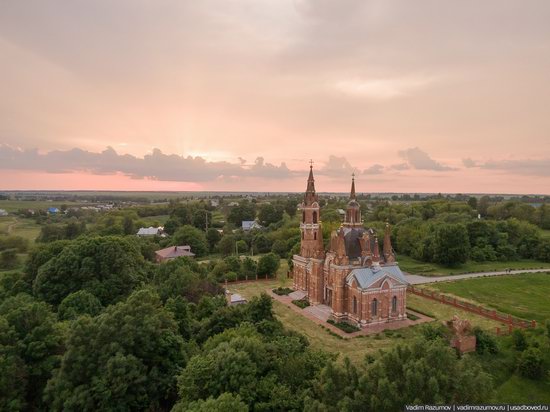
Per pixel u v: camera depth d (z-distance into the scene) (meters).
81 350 39.84
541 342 56.91
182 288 74.75
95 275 74.44
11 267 123.50
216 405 30.34
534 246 140.38
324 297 85.19
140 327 43.25
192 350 47.94
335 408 30.56
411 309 83.06
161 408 42.75
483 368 53.31
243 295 95.31
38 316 46.47
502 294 95.19
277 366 39.59
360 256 79.00
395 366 33.09
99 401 37.72
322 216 180.50
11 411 37.66
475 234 144.62
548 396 48.31
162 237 167.38
